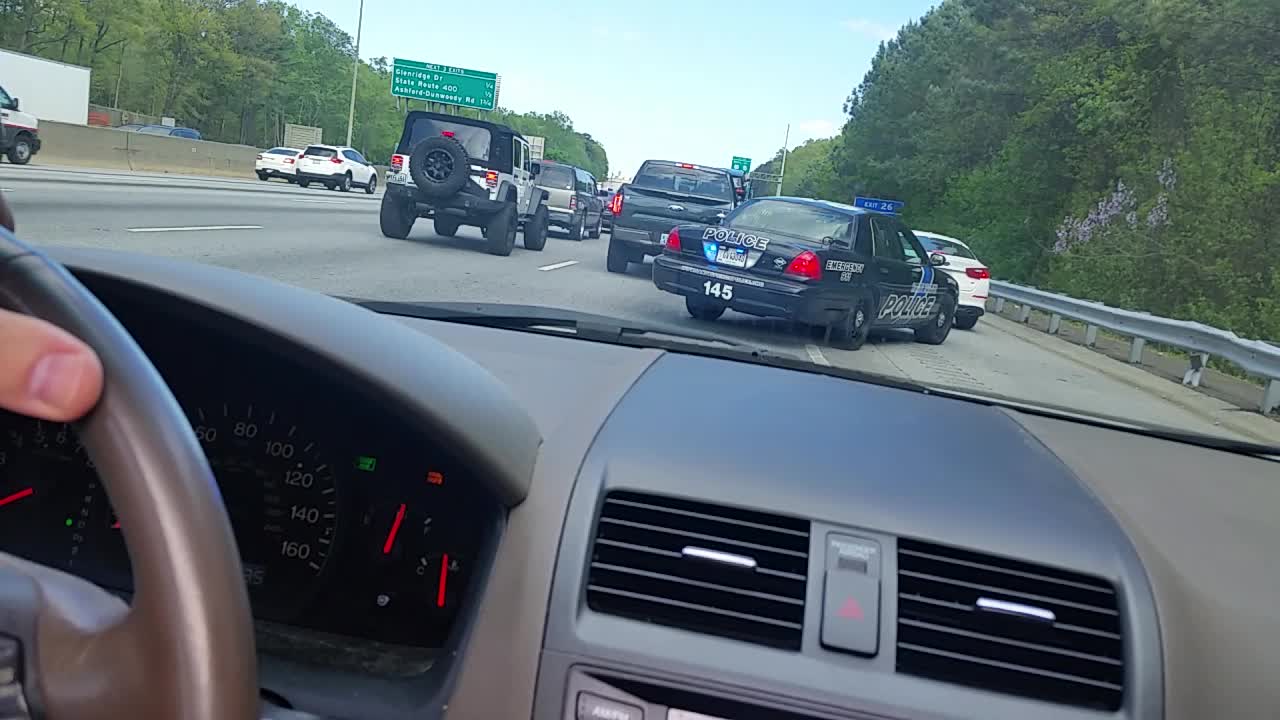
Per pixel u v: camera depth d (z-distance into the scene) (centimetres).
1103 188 3441
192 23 8850
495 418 197
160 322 200
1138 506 226
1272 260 2459
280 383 206
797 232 1053
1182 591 202
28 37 7862
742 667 188
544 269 1524
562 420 228
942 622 194
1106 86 3309
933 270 1228
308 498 211
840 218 1066
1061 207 3656
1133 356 1460
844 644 190
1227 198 2505
